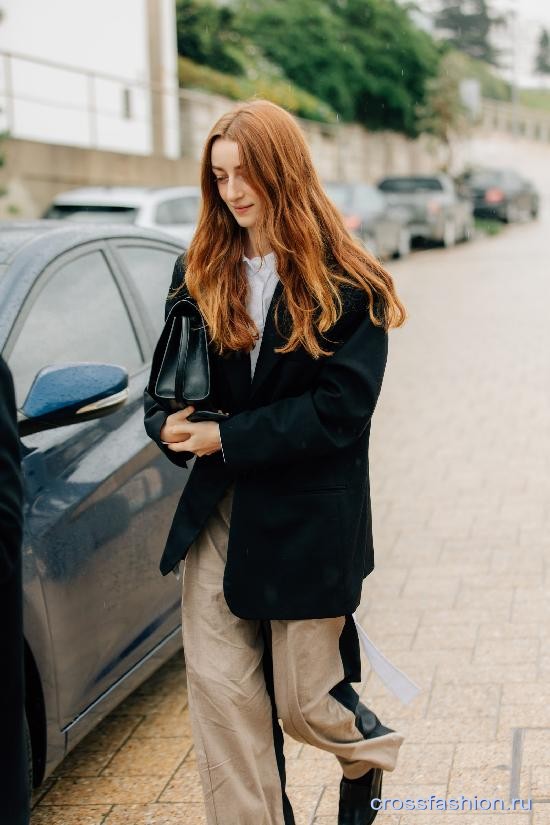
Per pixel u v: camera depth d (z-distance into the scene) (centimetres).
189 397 251
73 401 290
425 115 3766
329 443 247
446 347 1142
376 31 3606
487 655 427
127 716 401
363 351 250
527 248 2409
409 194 2352
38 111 1956
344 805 296
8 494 194
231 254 257
